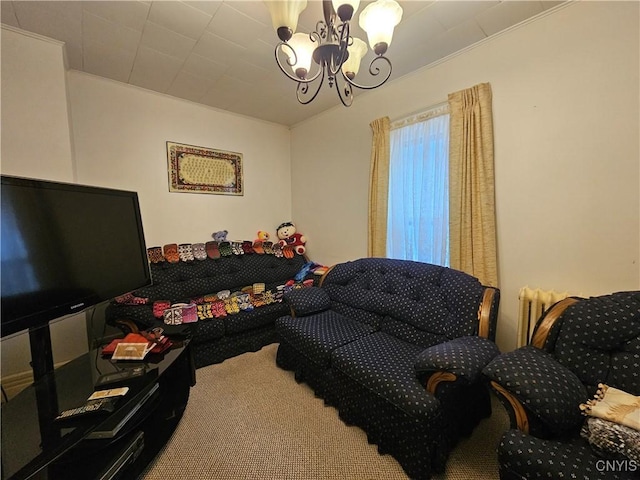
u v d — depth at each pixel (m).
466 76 2.05
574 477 0.86
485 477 1.29
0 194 1.15
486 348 1.41
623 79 1.46
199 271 2.80
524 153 1.81
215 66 2.28
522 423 1.07
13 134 1.79
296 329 2.03
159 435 1.46
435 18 1.73
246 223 3.48
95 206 1.64
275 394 1.92
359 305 2.20
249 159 3.47
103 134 2.47
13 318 1.15
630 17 1.43
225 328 2.37
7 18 1.68
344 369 1.60
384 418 1.42
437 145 2.23
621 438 0.90
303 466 1.36
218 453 1.43
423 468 1.25
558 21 1.64
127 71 2.35
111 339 1.78
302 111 3.27
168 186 2.87
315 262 3.52
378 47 1.24
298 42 1.41
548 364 1.17
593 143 1.56
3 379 1.85
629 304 1.21
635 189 1.46
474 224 2.00
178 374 1.74
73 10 1.64
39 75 1.86
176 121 2.89
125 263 1.84
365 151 2.85
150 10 1.65
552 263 1.73
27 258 1.23
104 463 1.17
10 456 0.91
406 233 2.47
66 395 1.20
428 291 1.90
